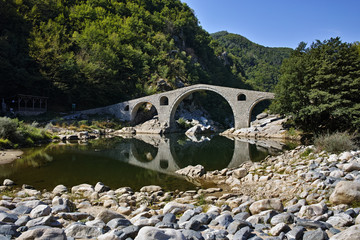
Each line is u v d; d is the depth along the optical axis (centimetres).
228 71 12525
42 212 615
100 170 1616
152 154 2447
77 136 3466
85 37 6706
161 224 571
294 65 3111
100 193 1067
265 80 13725
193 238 476
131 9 9662
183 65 8119
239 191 1124
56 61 5147
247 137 4156
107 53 6431
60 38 6344
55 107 5381
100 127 4681
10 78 4322
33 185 1215
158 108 5509
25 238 419
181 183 1335
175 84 7238
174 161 2080
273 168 1504
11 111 4012
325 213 644
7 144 2319
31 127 2959
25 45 5141
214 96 9144
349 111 2444
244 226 571
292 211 722
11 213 627
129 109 5594
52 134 3319
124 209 793
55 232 434
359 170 1057
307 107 2830
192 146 3080
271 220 615
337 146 1547
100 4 9012
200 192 1134
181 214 752
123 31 8056
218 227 596
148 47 8075
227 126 7775
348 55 2755
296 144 3070
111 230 512
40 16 6550
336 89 2739
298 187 1030
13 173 1448
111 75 6050
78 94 5541
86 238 493
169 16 10981
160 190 1159
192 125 6181
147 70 7206
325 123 2975
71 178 1384
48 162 1802
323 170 1170
